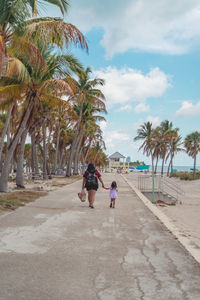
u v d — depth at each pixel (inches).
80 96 1168.2
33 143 1249.4
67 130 2059.5
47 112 1073.5
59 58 599.5
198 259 169.8
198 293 122.1
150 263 161.5
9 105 617.0
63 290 121.0
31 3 388.8
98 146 3476.9
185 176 1760.6
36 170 1229.7
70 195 546.9
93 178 394.6
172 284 131.5
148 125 2448.3
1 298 110.7
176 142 2460.6
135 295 118.5
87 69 1280.8
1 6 374.3
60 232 233.1
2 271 140.7
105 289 123.6
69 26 390.0
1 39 352.2
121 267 153.3
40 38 426.0
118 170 3550.7
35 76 581.6
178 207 613.0
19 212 323.3
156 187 914.1
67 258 165.5
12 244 191.3
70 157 1489.9
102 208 391.9
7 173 566.6
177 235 233.9
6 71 459.2
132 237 225.6
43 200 453.7
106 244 201.2
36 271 142.4
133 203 460.8
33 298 111.9
